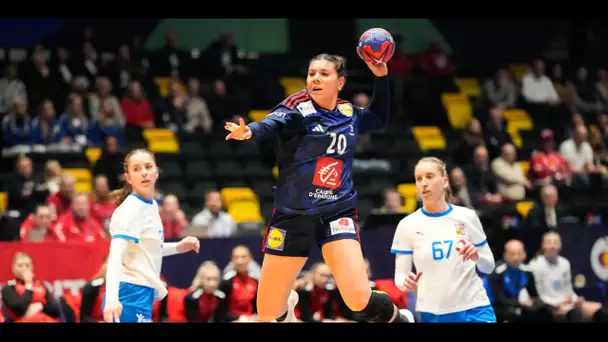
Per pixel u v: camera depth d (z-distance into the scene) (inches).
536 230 948.0
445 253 542.0
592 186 1360.7
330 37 1877.5
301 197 458.9
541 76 1766.7
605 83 1831.9
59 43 1651.1
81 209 926.4
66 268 808.3
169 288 823.1
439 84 1733.5
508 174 1312.7
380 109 497.0
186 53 1648.6
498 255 941.8
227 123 416.8
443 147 1594.5
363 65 1827.0
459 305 537.6
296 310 820.0
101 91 1416.1
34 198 1072.2
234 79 1641.2
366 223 978.1
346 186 468.1
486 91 1728.6
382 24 1897.1
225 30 1828.2
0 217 963.3
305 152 458.0
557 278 873.5
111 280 478.9
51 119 1331.2
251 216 1296.8
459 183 1167.0
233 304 810.2
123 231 492.7
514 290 847.7
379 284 867.4
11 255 792.9
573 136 1455.5
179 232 994.1
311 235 466.9
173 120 1470.2
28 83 1434.5
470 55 1955.0
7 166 1270.9
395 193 1100.5
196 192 1328.7
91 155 1326.3
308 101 463.8
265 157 1445.6
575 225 948.0
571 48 1959.9
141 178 507.5
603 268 952.3
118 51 1577.3
